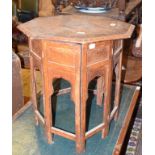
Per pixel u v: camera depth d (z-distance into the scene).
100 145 1.47
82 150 1.40
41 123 1.55
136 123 2.03
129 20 2.37
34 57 1.37
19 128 1.58
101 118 1.65
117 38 1.24
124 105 1.82
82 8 2.16
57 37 1.18
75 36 1.19
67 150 1.43
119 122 1.65
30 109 1.76
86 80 1.24
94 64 1.24
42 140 1.50
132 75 2.39
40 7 3.13
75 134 1.38
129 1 2.57
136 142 1.86
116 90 1.60
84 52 1.17
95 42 1.19
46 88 1.33
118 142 1.48
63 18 1.51
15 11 2.90
